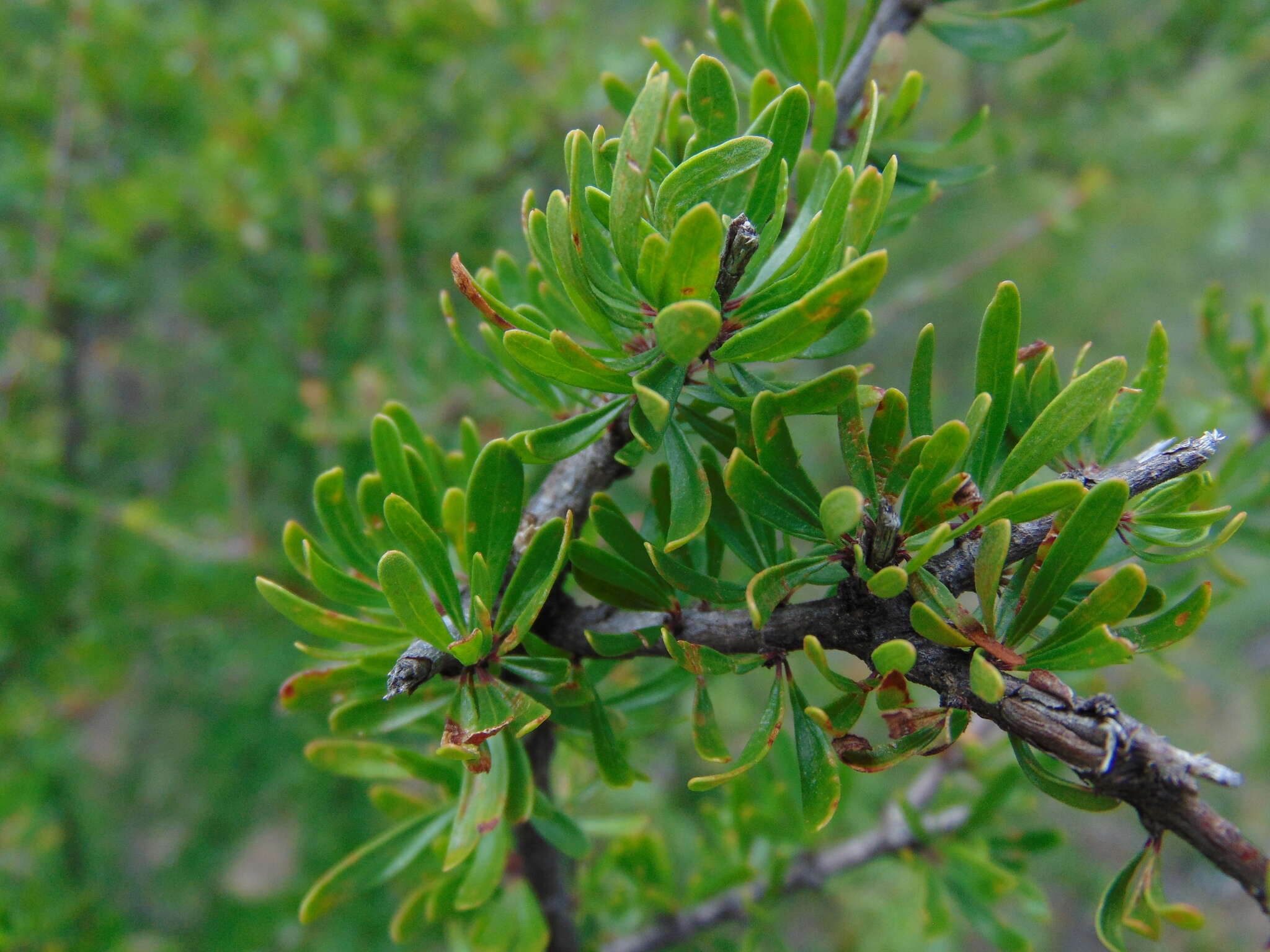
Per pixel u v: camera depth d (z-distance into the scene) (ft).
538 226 0.49
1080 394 0.43
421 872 0.95
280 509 2.02
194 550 1.52
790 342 0.41
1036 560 0.45
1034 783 0.43
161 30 1.82
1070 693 0.41
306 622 0.51
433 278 1.86
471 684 0.48
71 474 2.12
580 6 1.95
